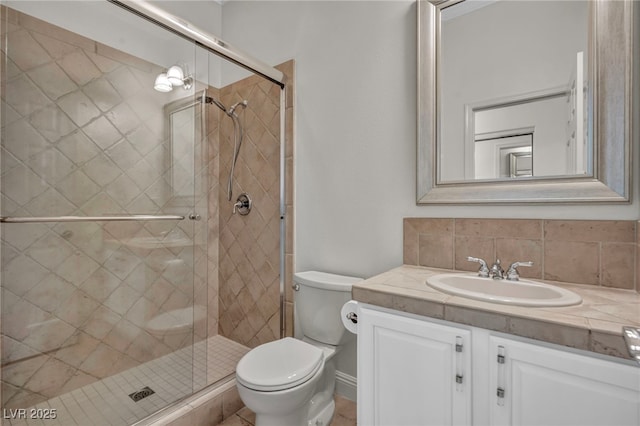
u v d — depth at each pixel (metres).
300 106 1.94
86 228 1.60
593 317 0.78
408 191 1.53
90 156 1.61
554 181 1.19
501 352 0.83
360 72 1.69
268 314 2.09
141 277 1.75
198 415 1.46
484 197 1.32
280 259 2.01
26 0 1.43
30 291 1.45
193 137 1.94
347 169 1.74
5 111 1.37
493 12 1.32
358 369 1.10
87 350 1.60
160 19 1.52
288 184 1.98
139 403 1.47
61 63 1.53
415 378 0.97
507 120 1.29
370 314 1.07
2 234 1.38
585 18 1.14
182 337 1.84
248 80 2.18
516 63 1.27
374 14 1.64
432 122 1.44
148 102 1.78
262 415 1.25
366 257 1.67
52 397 1.50
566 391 0.75
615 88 1.08
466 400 0.88
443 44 1.43
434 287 1.06
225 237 2.35
